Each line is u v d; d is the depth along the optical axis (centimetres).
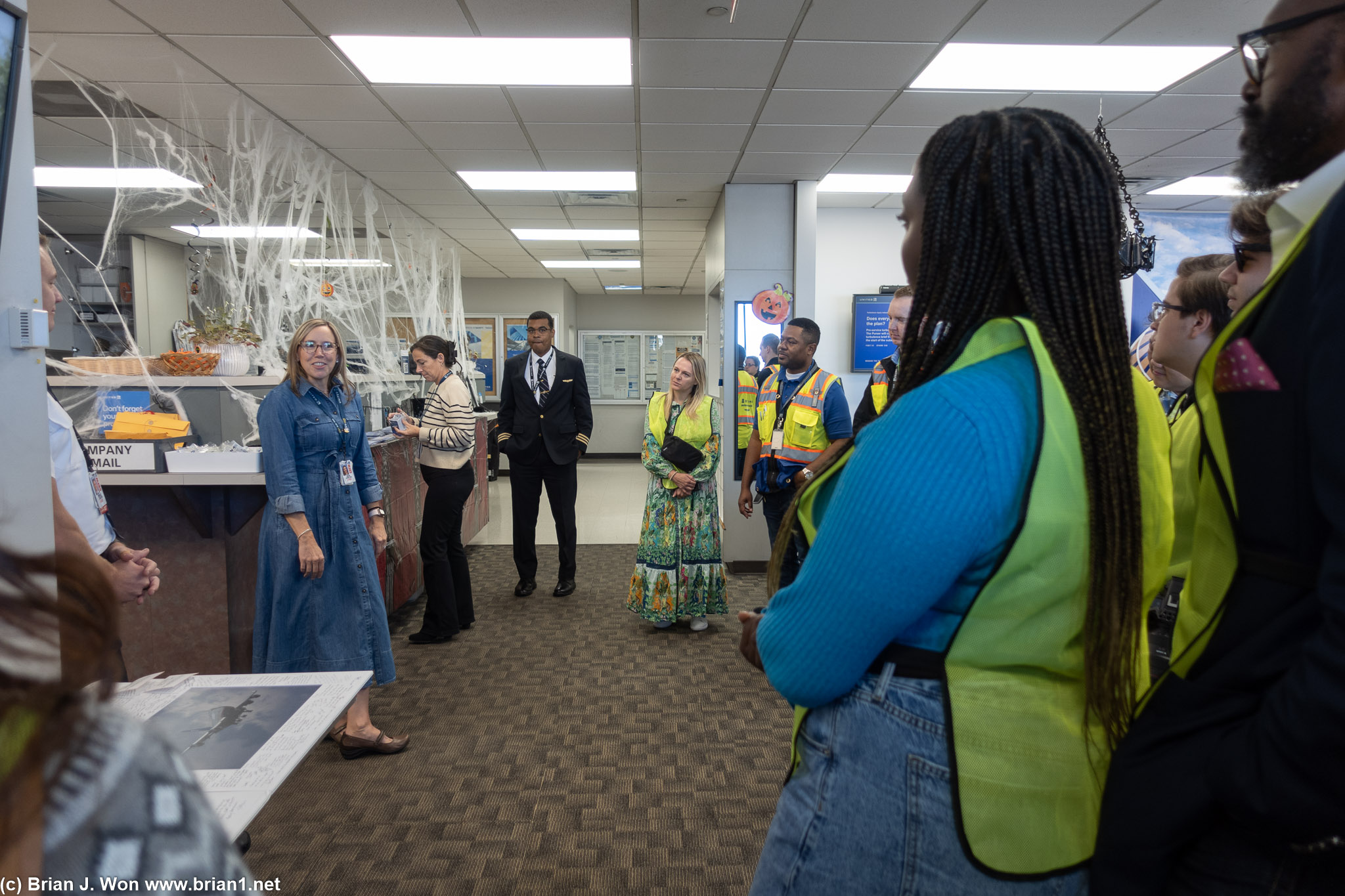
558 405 429
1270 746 49
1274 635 55
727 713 281
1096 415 63
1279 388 56
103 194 600
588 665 330
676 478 359
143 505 270
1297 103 59
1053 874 64
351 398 246
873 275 627
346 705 107
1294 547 55
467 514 565
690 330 1278
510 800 221
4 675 29
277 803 218
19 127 73
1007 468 60
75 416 304
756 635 77
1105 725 66
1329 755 46
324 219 675
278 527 225
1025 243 66
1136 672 70
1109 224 67
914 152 474
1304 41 58
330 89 384
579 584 471
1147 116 412
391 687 304
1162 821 59
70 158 505
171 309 813
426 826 207
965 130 70
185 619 274
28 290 75
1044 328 64
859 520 62
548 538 616
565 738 261
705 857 195
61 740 28
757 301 545
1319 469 49
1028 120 68
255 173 530
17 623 30
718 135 446
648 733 264
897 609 62
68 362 309
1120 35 321
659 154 482
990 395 62
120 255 763
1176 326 149
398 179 547
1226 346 61
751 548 528
